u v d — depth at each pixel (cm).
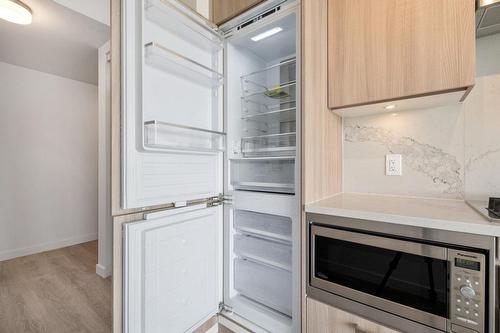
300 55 114
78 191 353
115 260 98
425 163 128
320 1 123
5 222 292
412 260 86
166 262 113
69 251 319
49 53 266
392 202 117
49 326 171
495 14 95
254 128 168
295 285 118
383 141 141
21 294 213
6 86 294
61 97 337
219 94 146
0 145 290
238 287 153
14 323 174
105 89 254
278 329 128
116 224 98
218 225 150
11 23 205
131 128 100
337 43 123
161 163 113
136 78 102
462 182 119
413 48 101
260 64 172
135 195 101
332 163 139
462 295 76
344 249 101
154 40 112
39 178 319
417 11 100
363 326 95
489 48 113
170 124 105
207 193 139
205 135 139
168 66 115
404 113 134
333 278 104
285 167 138
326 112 130
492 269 73
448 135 122
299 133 116
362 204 111
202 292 134
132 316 99
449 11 92
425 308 83
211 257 141
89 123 364
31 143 313
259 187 142
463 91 96
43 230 321
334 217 103
